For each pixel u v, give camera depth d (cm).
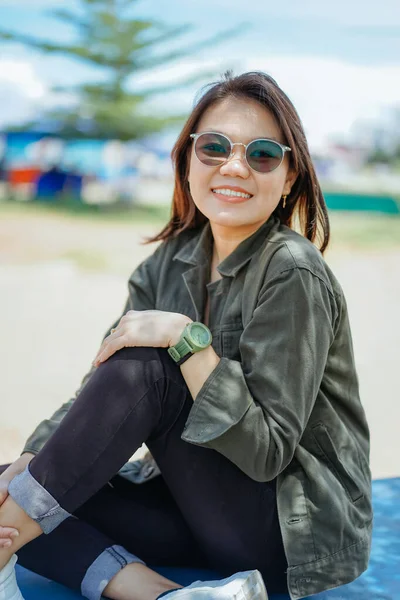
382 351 607
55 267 1027
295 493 175
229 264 194
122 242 1329
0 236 1336
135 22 2448
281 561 178
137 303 218
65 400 452
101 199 2133
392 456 365
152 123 2427
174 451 175
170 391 171
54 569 183
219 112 195
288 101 197
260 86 194
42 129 2348
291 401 171
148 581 175
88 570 178
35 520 167
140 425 169
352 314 760
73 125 2339
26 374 513
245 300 188
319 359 175
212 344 192
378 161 3097
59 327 667
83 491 168
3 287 866
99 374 171
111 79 2511
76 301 793
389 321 729
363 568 178
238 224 193
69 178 2188
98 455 167
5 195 2142
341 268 1074
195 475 175
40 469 167
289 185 204
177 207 221
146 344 171
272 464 169
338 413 192
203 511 177
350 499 182
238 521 175
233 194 192
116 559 178
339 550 173
